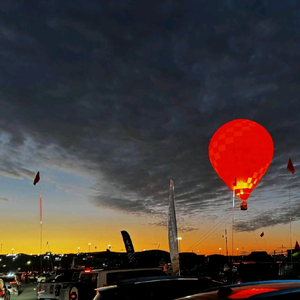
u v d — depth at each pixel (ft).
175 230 44.73
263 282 13.76
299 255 80.12
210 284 23.50
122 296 21.04
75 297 36.58
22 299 73.72
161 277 23.39
